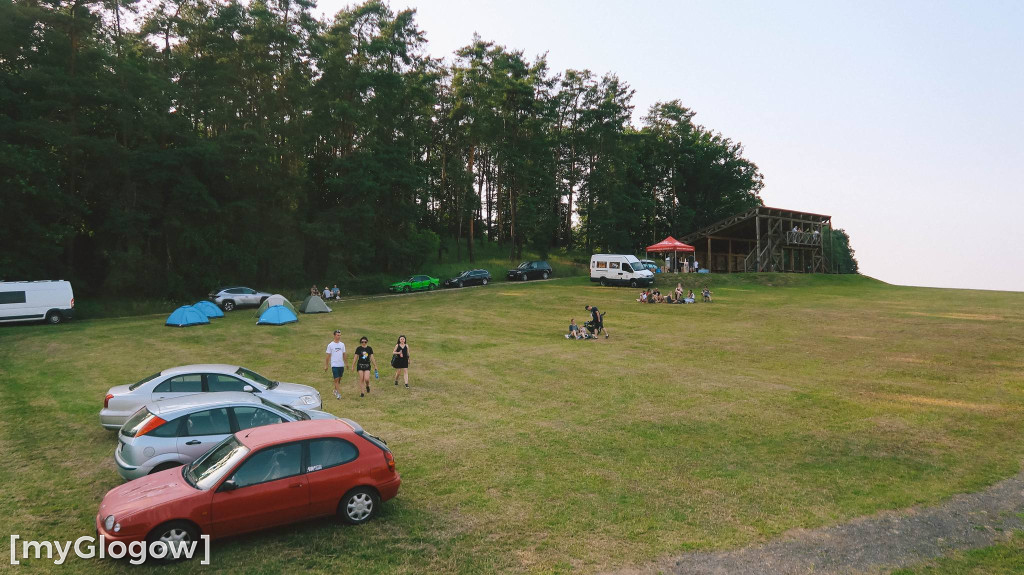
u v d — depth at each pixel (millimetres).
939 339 23000
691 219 73312
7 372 17969
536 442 11562
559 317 30969
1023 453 10953
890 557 7066
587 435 12039
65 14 35969
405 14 54156
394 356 16469
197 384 11773
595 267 46438
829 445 11406
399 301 38781
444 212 66812
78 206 35031
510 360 20328
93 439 11617
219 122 44125
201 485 7137
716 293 41094
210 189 42594
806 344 22688
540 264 54656
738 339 24047
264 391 11992
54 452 10820
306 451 7656
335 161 48812
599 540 7441
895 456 10781
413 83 55688
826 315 30172
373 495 8008
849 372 17984
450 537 7492
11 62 35125
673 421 13055
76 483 9344
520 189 64062
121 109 37125
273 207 46375
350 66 51062
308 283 47531
